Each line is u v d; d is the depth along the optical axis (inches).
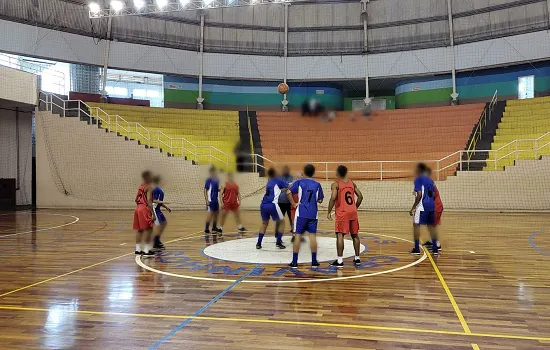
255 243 320.8
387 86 924.0
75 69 823.1
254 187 636.1
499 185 568.4
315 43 872.9
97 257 270.8
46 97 692.7
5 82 612.7
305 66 873.5
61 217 538.3
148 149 649.6
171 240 338.3
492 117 711.7
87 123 665.6
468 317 152.8
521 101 721.6
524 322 147.0
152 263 251.3
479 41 787.4
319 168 671.8
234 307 167.0
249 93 898.1
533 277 211.0
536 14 739.4
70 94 774.5
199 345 129.9
